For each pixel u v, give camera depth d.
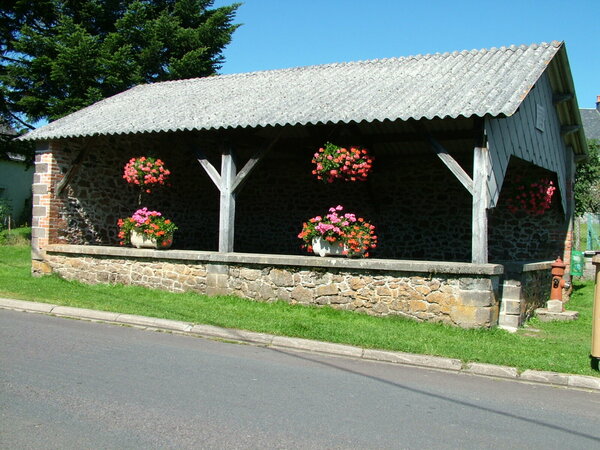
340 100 9.76
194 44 21.34
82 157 11.78
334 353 6.66
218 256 9.65
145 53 20.27
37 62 18.19
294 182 14.61
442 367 6.23
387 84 10.36
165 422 4.03
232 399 4.64
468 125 10.65
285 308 8.86
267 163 14.95
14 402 4.31
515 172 12.30
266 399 4.70
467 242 12.75
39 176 11.55
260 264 9.32
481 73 9.85
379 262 8.40
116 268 10.73
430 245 13.09
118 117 11.50
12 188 25.86
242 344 6.87
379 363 6.31
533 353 6.74
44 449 3.48
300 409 4.49
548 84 11.27
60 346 6.19
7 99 18.66
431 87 9.62
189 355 6.11
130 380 5.03
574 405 5.07
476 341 7.22
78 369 5.30
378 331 7.45
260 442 3.76
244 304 9.10
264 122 9.15
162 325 7.59
